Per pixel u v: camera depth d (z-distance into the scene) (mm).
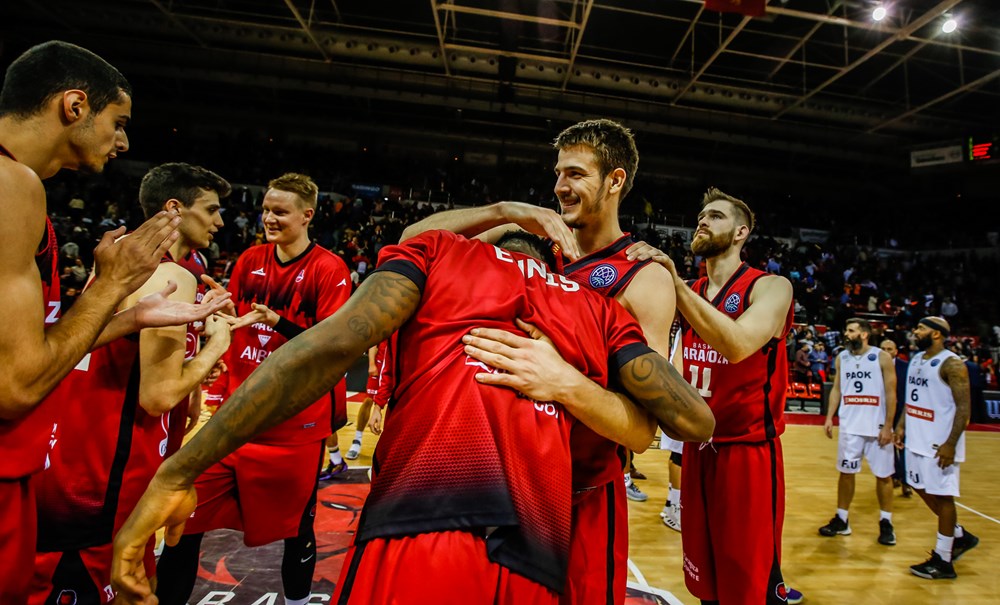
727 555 2236
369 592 867
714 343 1944
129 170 17938
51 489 1629
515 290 1113
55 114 1262
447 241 1169
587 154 1549
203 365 1900
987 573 3693
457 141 22297
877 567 3713
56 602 1634
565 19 14344
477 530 907
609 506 1349
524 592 895
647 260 1535
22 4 15070
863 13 12836
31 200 1099
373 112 21109
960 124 18484
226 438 948
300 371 934
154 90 20125
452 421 957
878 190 24000
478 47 15727
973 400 10422
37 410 1242
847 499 4266
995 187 20875
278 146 20375
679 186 22578
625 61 16328
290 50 16641
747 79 16766
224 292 2066
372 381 3990
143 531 1000
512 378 998
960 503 5422
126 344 1757
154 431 1866
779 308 2299
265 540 2314
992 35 13367
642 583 3184
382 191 19656
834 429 8695
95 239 11617
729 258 2656
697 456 2396
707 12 13555
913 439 3910
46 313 1428
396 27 15742
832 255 20406
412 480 929
